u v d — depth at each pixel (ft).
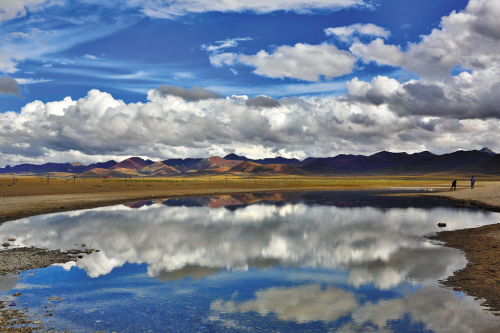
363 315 39.52
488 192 201.36
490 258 60.70
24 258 64.28
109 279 52.85
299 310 41.24
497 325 36.35
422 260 62.13
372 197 234.38
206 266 60.03
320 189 365.20
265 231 95.71
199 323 37.99
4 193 201.57
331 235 88.74
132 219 121.19
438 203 180.34
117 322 37.99
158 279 52.95
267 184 430.61
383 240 81.41
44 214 135.33
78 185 271.90
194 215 133.90
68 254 68.18
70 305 42.70
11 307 41.78
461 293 45.34
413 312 40.06
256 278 53.31
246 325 37.45
